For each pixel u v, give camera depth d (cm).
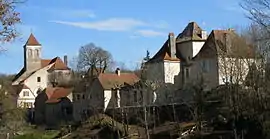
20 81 15212
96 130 8212
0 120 7481
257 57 5394
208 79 7725
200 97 7006
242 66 6391
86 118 9369
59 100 11819
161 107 7869
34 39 16050
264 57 5041
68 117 11406
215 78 7562
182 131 6500
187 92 7881
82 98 10531
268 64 4881
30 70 15775
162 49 9044
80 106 10581
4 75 13100
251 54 6334
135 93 8831
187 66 8519
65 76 14788
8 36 2411
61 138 8438
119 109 8506
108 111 9169
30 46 15875
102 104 9638
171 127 6950
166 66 8656
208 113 6781
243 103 5919
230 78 6462
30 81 14875
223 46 7138
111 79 10012
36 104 12612
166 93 8262
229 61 6800
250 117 5719
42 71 15062
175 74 8688
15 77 15762
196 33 8806
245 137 5662
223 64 7056
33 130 9675
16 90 14150
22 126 8706
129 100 8944
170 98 7962
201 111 6825
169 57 8744
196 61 8169
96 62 13700
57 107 11800
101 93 9738
